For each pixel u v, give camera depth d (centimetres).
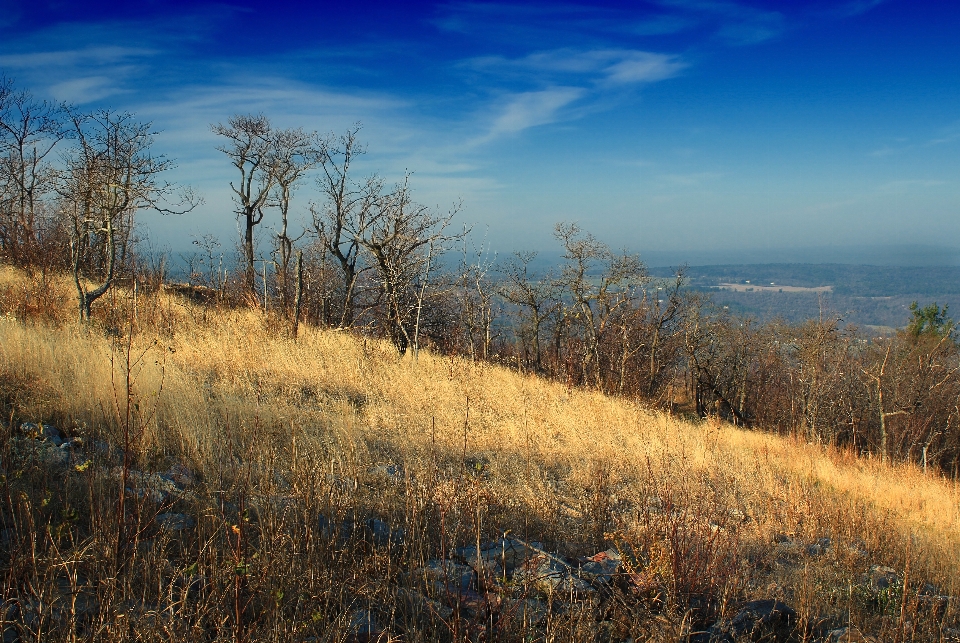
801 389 3017
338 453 595
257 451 550
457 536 459
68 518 350
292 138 2600
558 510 576
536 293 2989
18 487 388
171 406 625
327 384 1023
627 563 426
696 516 528
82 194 1098
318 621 312
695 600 404
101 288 1118
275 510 420
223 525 382
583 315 3095
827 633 407
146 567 323
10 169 2102
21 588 301
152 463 483
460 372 1380
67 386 623
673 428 1362
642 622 357
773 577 502
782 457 1352
